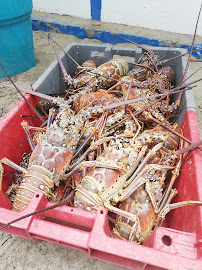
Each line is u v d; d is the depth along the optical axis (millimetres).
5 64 878
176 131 471
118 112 507
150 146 478
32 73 944
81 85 614
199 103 829
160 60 698
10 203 394
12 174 460
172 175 442
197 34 1094
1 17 752
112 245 251
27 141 506
